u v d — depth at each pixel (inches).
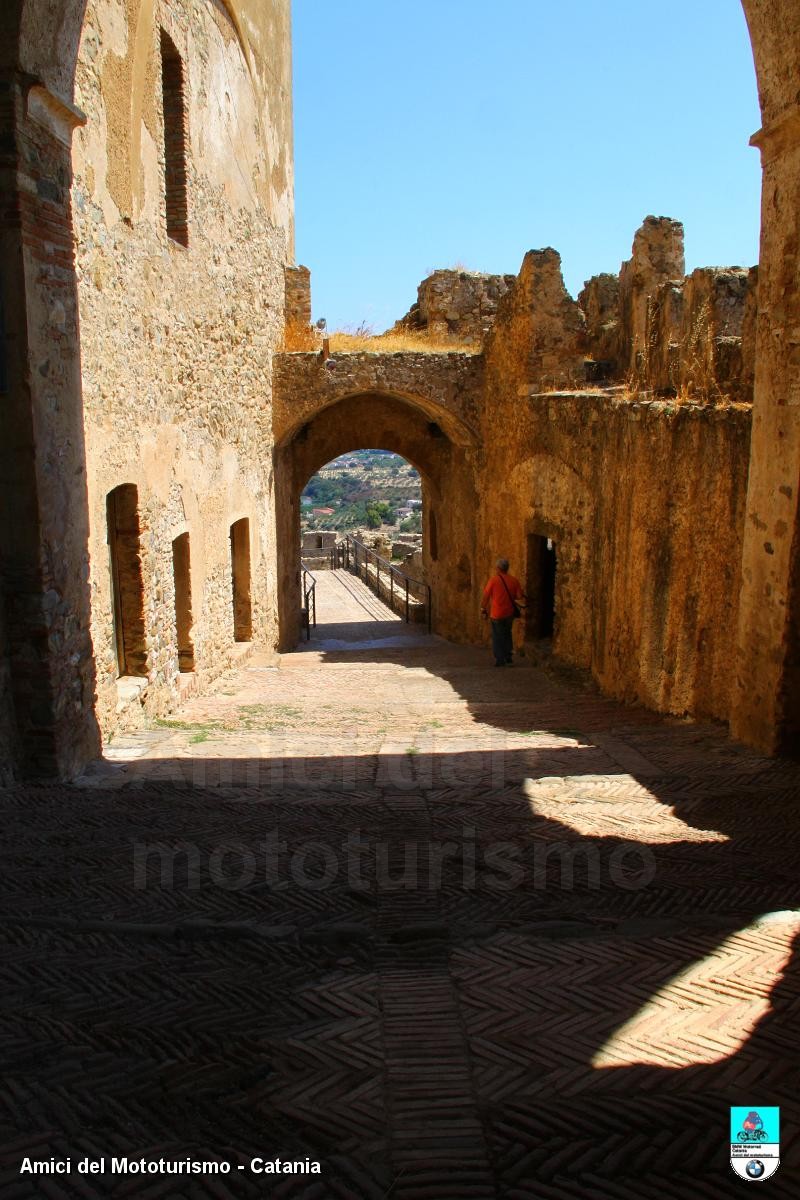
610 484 327.0
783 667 209.5
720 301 262.5
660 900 125.2
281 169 512.1
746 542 224.2
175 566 341.1
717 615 248.1
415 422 620.1
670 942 109.9
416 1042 87.7
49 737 201.5
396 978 101.1
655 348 307.0
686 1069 82.7
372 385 507.8
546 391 417.4
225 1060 84.3
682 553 264.5
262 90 462.6
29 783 199.2
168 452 316.2
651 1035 88.7
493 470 501.0
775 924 114.7
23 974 101.3
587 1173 68.6
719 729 246.8
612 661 326.0
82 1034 88.4
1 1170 68.5
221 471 390.0
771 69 207.6
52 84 193.8
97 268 250.7
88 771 213.3
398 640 613.3
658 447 276.1
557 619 400.2
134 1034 88.6
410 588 823.1
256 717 300.7
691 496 257.6
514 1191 66.8
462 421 521.0
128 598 287.1
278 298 509.4
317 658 498.9
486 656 488.1
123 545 285.1
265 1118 75.7
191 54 341.1
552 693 346.9
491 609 431.8
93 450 247.8
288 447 570.9
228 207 398.9
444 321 593.6
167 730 272.5
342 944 110.4
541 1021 91.7
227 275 398.9
